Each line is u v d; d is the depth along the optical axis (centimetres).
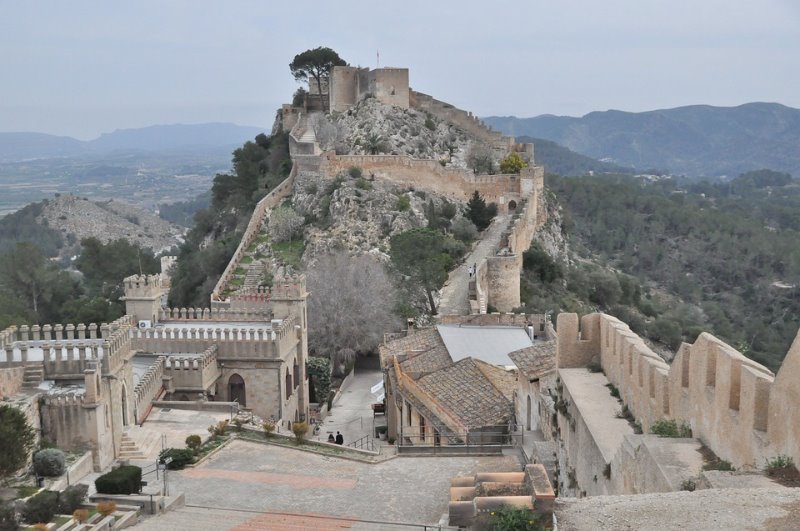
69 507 2823
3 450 3106
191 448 3825
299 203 11619
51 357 3991
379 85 14025
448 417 4025
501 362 4753
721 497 1463
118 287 11444
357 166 11769
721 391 1805
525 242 11012
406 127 13588
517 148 14175
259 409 5406
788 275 16288
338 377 7512
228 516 2930
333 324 7588
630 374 2509
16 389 3784
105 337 4597
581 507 1500
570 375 2931
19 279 10781
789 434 1534
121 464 3322
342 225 10656
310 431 5628
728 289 16475
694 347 1986
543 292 9962
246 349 5366
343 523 2825
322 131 13488
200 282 10906
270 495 3269
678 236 19275
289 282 6012
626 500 1511
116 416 3866
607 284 11550
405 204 10919
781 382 1564
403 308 8119
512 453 3541
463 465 3566
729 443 1758
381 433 5547
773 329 13238
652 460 1816
